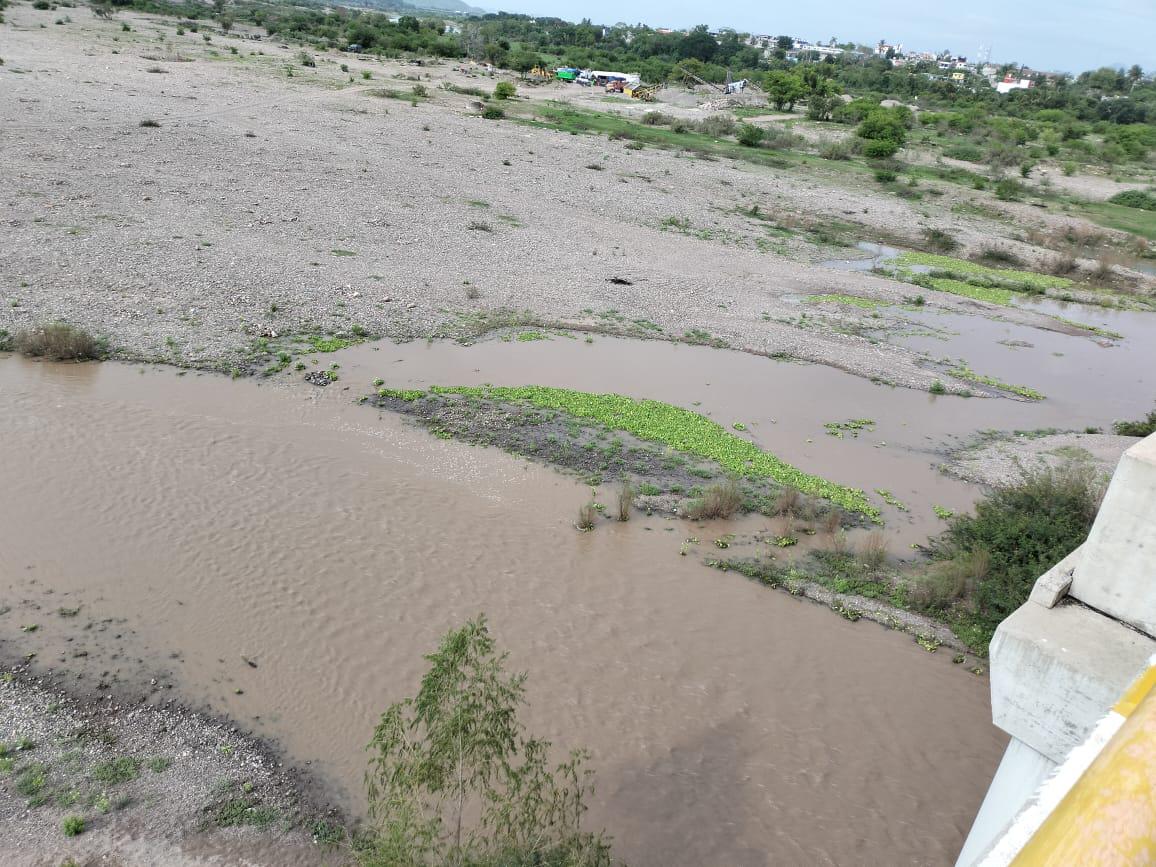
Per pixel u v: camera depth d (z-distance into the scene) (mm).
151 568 15992
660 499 20562
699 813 12312
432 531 18281
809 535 19875
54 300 26656
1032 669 4879
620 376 27906
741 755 13438
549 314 32469
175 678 13562
